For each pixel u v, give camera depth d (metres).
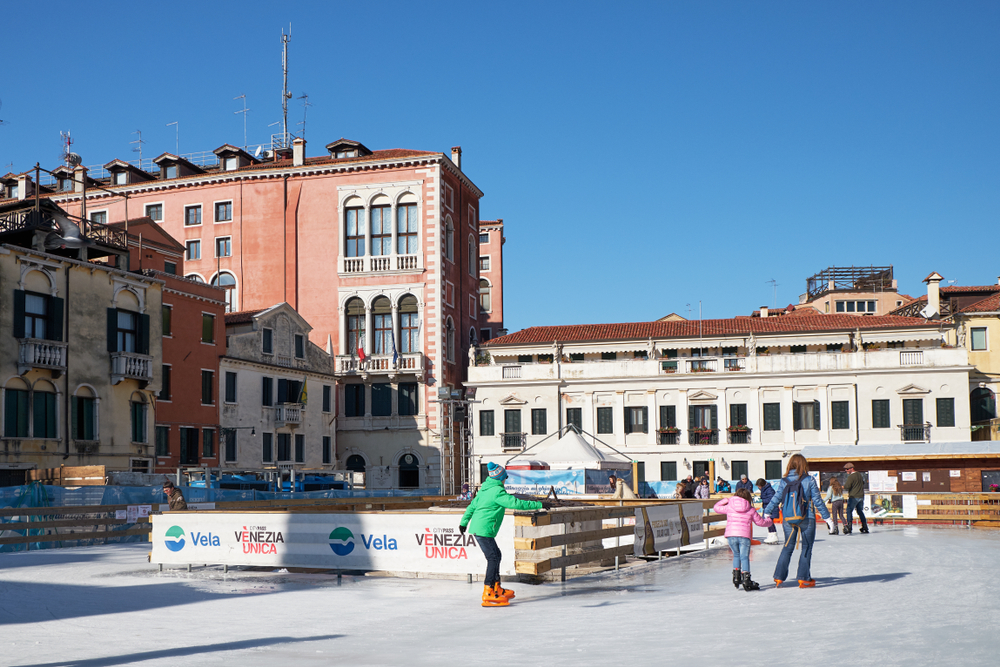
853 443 54.09
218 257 65.00
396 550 16.44
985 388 60.47
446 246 64.31
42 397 37.25
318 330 63.00
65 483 32.81
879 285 90.44
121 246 42.97
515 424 58.44
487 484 13.29
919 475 37.44
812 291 97.31
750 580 14.05
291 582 16.17
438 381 61.28
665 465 56.31
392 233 62.91
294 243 63.91
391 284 62.44
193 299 48.31
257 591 14.95
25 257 36.69
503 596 13.12
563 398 58.25
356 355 61.81
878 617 10.80
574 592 14.54
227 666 8.78
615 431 57.19
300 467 56.91
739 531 14.21
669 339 60.44
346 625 11.41
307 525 17.20
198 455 47.81
